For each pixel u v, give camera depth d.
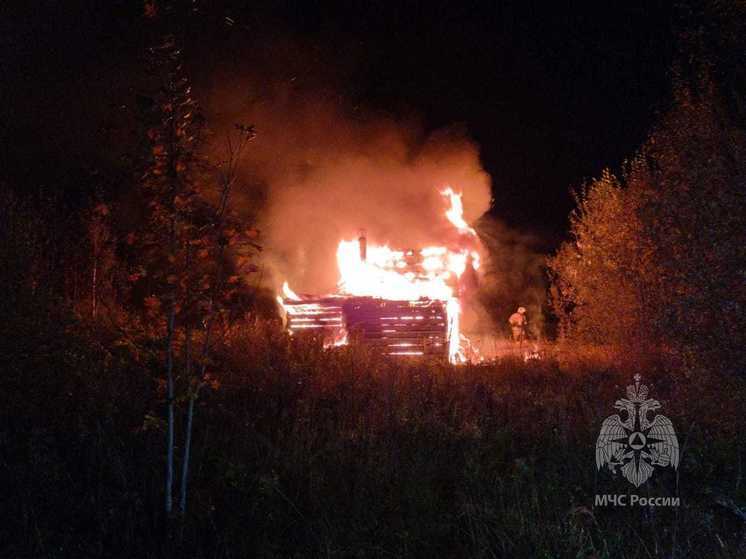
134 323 6.32
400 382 9.22
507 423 7.91
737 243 7.59
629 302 11.18
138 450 6.77
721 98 9.52
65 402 7.62
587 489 6.24
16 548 5.26
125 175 5.75
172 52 5.73
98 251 12.34
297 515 5.86
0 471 6.19
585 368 10.84
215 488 6.21
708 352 7.61
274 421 7.74
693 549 5.34
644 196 10.52
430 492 6.05
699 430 7.50
